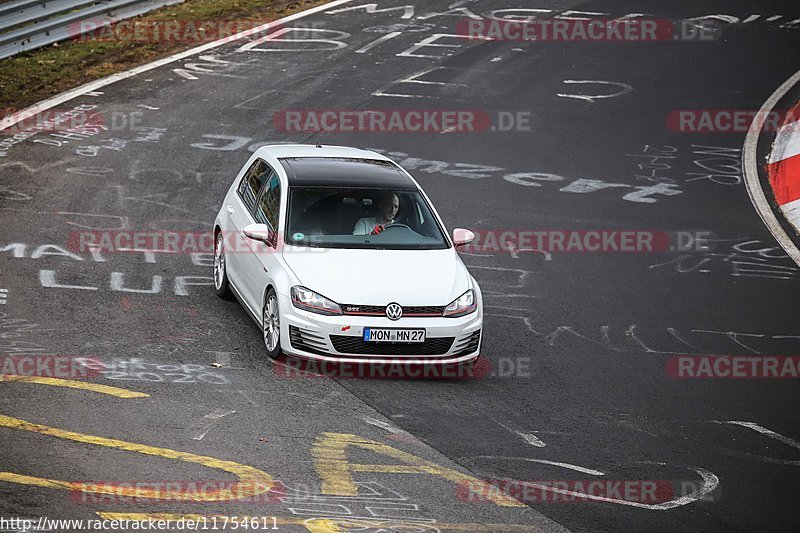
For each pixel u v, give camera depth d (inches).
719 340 1674.5
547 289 1854.1
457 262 1503.4
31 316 1513.3
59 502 964.0
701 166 2623.0
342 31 3491.6
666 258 2058.3
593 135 2770.7
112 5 3339.1
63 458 1064.2
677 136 2807.6
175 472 1058.1
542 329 1663.4
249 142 2556.6
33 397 1222.3
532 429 1273.4
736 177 2568.9
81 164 2336.4
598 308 1780.3
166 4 3587.6
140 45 3223.4
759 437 1315.2
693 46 3523.6
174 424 1181.1
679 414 1369.3
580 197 2370.8
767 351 1641.2
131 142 2500.0
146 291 1673.2
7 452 1064.8
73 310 1555.1
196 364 1381.6
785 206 2417.6
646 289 1891.0
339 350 1374.3
